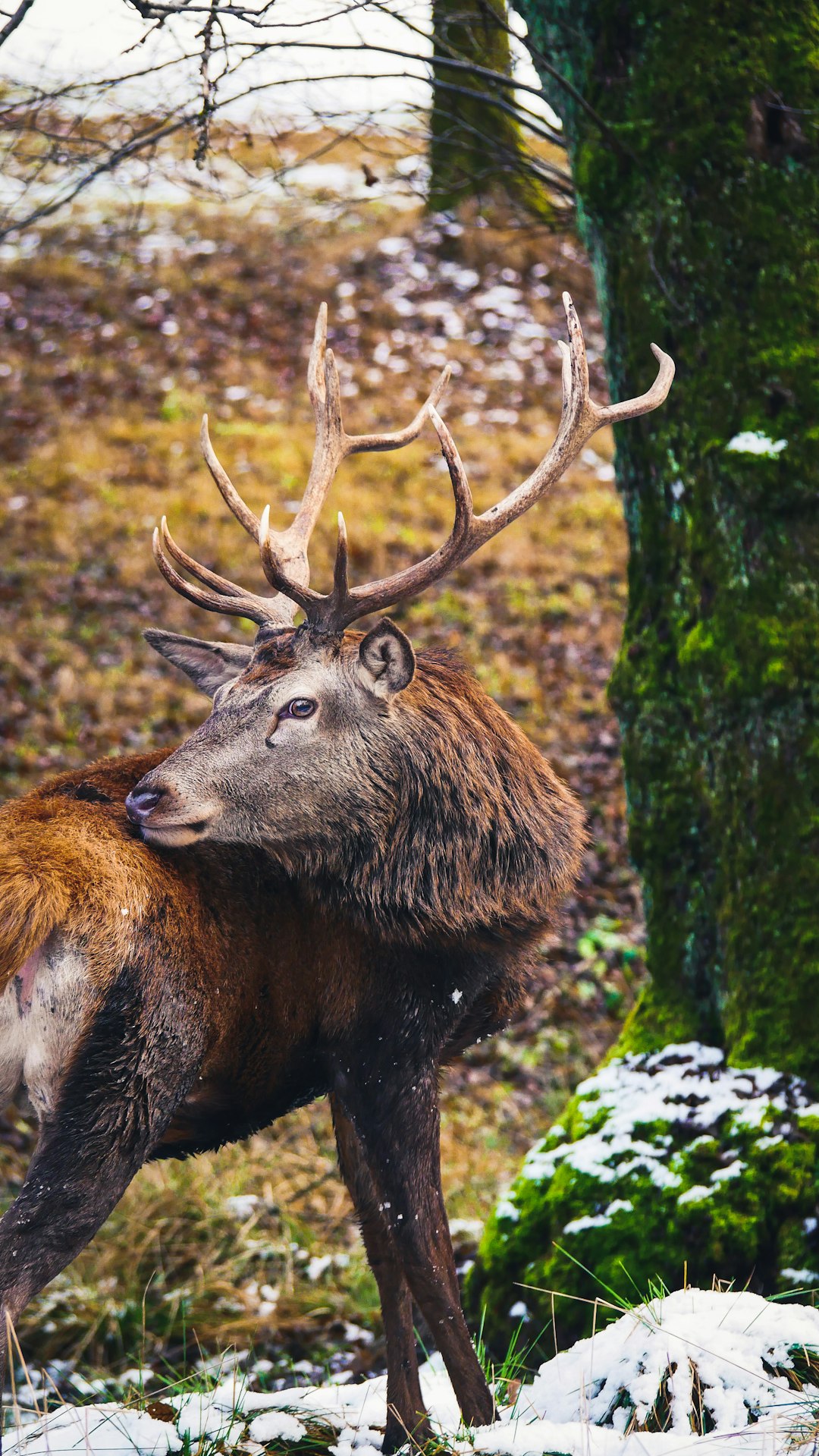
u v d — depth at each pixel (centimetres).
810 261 796
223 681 752
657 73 813
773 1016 780
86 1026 570
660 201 820
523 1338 796
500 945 678
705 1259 738
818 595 791
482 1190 1148
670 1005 854
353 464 2431
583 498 2395
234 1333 961
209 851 643
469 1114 1284
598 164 841
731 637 805
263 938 639
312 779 652
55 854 581
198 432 2517
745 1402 554
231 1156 1189
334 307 2992
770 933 788
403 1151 641
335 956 655
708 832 835
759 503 791
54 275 3045
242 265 3133
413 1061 653
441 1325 621
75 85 838
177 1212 1101
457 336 2912
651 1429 556
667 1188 767
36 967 570
